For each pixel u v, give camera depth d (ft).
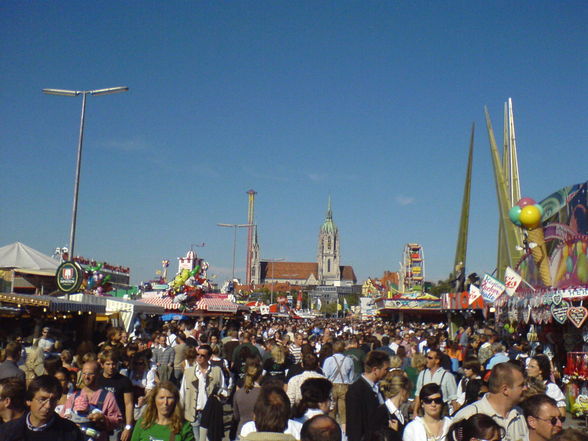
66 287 81.51
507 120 107.04
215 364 36.22
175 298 124.26
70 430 18.42
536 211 61.67
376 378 24.70
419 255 208.95
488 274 69.46
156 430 19.27
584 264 57.21
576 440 11.31
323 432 13.14
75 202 92.17
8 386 18.19
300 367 35.12
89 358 24.40
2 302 64.64
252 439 16.98
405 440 19.43
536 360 27.48
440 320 197.36
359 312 363.35
